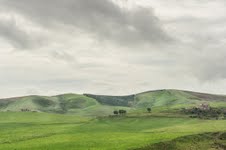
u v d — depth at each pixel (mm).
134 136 120188
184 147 87375
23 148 99688
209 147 89875
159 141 95812
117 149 87312
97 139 114562
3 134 157000
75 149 92688
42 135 144750
